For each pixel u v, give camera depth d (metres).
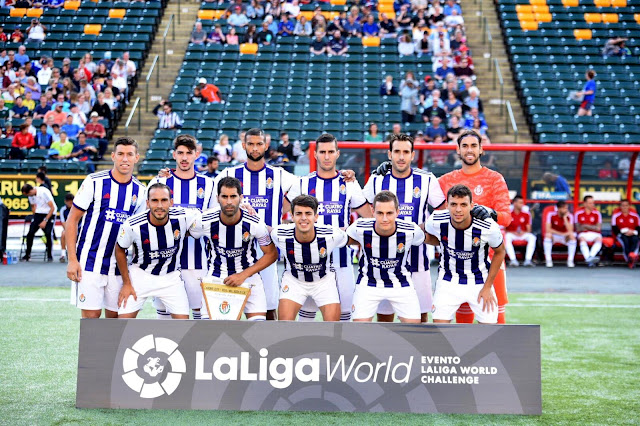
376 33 19.92
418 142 13.94
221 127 16.89
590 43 19.70
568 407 4.86
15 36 19.39
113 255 5.52
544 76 18.59
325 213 5.95
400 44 19.28
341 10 20.89
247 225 5.32
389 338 4.64
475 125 16.12
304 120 17.14
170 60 19.75
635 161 13.09
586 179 13.16
